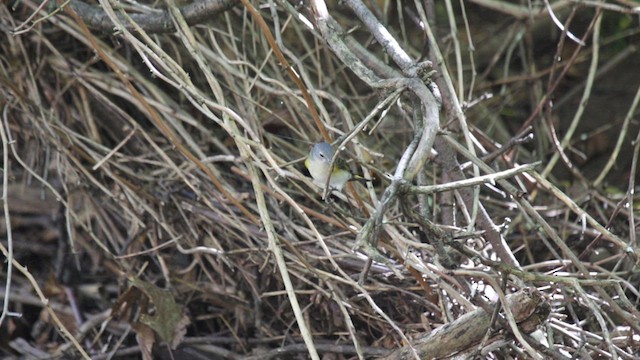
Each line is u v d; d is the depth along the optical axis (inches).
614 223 347.9
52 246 371.9
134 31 319.0
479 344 253.4
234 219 323.9
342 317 306.3
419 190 203.3
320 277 283.4
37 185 370.0
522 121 447.5
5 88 350.6
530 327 248.4
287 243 292.4
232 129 266.1
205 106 267.9
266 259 299.0
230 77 342.0
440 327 261.0
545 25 471.5
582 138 422.9
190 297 327.3
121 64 344.8
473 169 319.0
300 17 281.7
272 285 324.2
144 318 312.0
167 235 340.5
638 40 472.4
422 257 302.0
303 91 253.4
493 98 442.0
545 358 253.0
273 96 360.8
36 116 343.6
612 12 469.7
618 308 255.0
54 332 343.0
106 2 268.8
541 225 266.1
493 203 364.8
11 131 359.6
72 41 363.9
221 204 323.9
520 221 335.3
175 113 335.0
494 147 357.1
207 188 328.2
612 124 433.4
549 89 344.2
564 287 284.0
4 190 287.9
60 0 297.7
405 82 218.2
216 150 354.9
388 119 387.5
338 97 350.6
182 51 363.3
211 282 328.5
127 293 318.7
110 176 335.6
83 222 352.5
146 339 314.7
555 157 353.4
